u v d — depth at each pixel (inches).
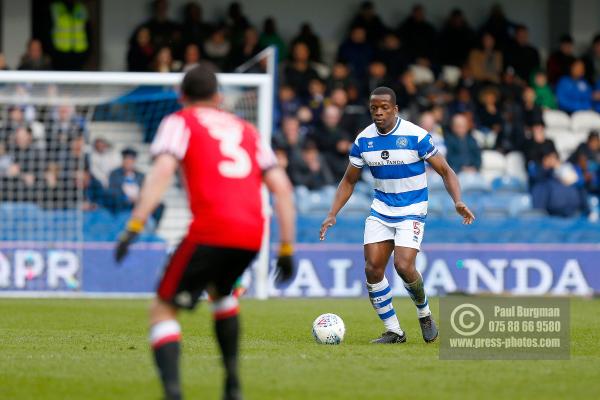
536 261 2346.2
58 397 820.0
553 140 2856.8
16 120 2337.6
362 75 2906.0
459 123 2603.3
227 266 769.6
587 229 2556.6
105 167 2397.9
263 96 2193.7
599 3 3361.2
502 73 3053.6
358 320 1594.5
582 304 2006.6
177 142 762.8
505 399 817.5
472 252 2321.6
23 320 1582.2
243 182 768.9
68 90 2367.1
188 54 2635.3
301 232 2374.5
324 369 979.9
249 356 1085.1
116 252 733.9
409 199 1209.4
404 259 1191.6
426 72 2989.7
